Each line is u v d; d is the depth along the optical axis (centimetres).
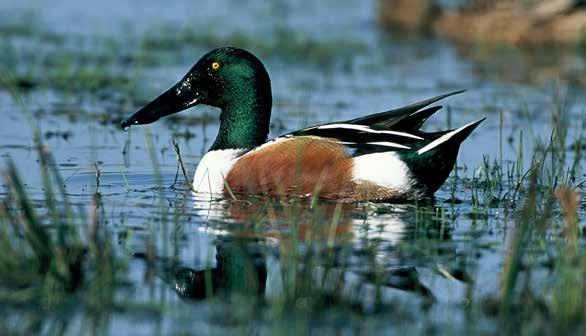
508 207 1264
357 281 963
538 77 2247
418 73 2278
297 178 1286
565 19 2791
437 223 1179
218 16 2891
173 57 2361
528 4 2861
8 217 1047
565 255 1002
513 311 894
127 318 874
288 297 898
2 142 1577
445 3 3170
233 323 862
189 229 1133
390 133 1277
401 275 988
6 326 855
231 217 1184
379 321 871
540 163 1367
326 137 1289
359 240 1098
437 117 1841
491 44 2767
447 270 1004
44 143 1587
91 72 2109
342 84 2123
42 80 2061
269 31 2719
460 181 1416
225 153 1362
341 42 2641
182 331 845
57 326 856
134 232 1116
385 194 1276
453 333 849
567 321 858
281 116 1819
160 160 1517
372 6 3241
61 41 2495
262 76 1382
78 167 1448
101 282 940
